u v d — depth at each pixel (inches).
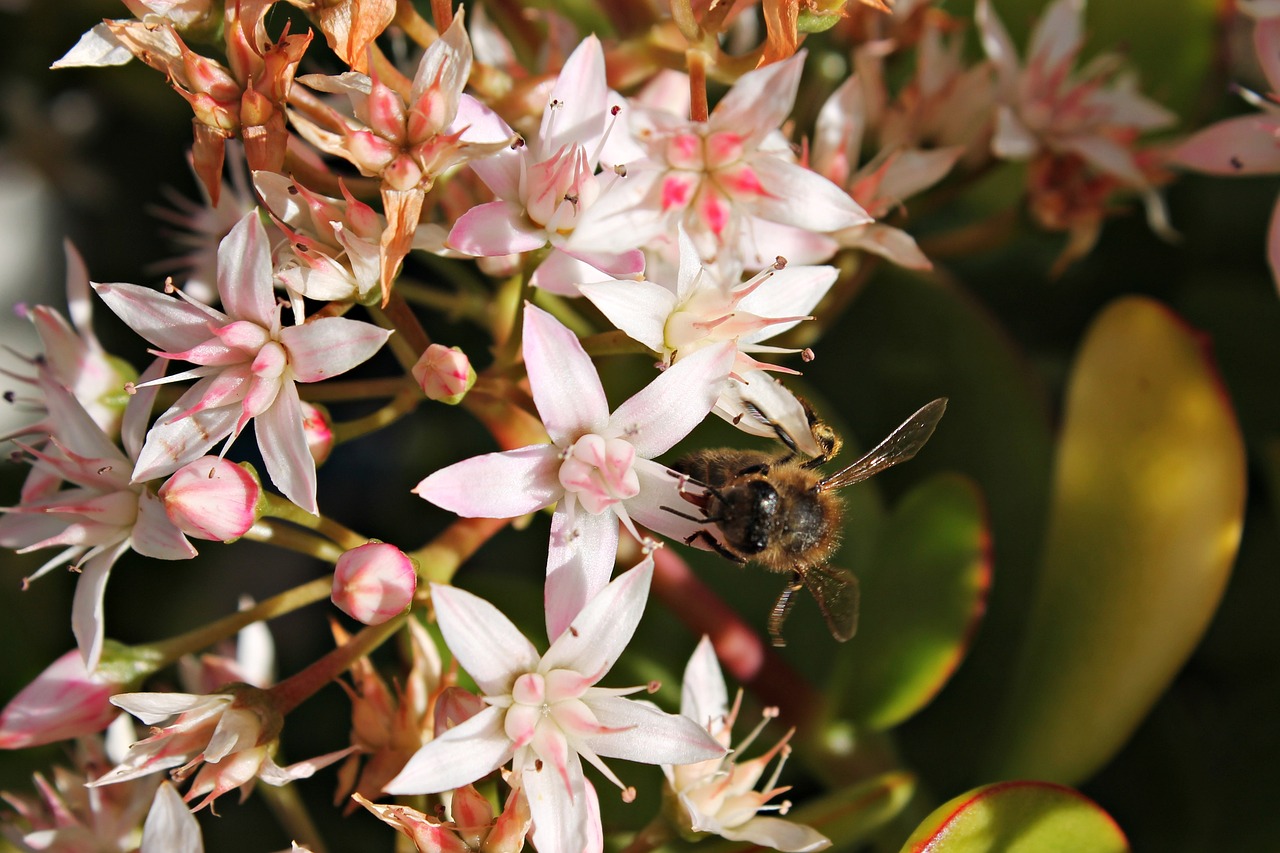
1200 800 9.1
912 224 9.8
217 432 8.1
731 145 8.3
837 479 8.6
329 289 8.1
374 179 8.3
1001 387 9.2
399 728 8.2
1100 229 9.6
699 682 8.3
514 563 9.6
